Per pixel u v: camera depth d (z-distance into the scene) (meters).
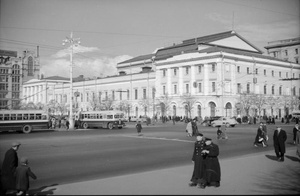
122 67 114.12
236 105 74.12
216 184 10.57
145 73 91.06
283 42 107.06
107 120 53.12
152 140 29.53
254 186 10.66
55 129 51.84
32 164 15.87
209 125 59.56
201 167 10.77
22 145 25.28
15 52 124.62
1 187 9.60
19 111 43.12
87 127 55.62
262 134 23.94
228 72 74.50
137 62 108.19
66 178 12.56
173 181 11.45
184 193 9.74
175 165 15.47
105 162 16.48
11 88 120.06
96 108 96.62
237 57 76.31
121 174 13.29
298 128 25.61
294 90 92.31
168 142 27.50
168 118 81.94
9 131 43.12
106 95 103.06
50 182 11.82
